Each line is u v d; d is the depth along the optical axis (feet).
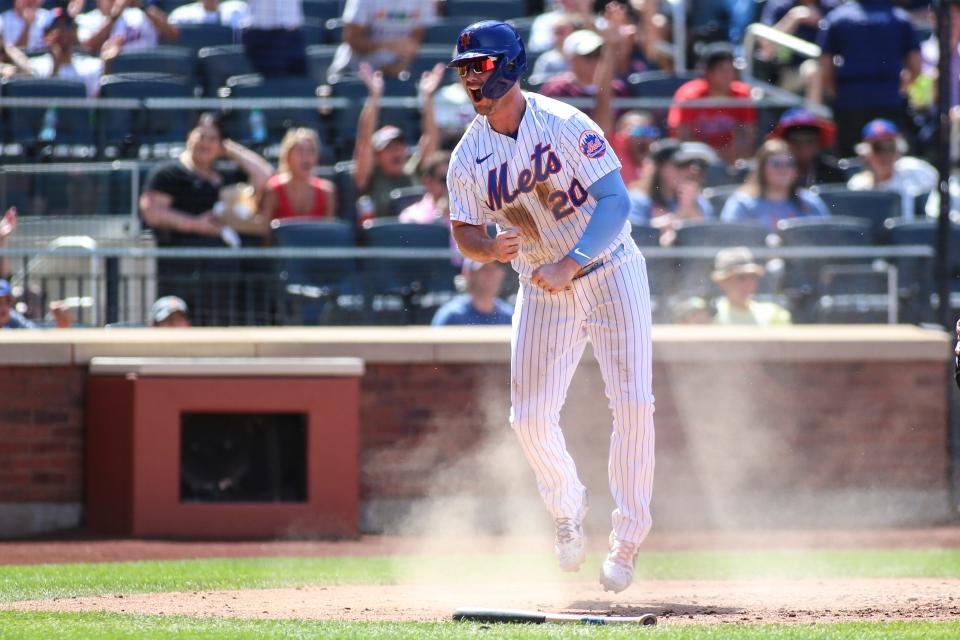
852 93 153.99
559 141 55.01
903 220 137.69
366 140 137.59
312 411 109.29
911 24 155.12
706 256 124.26
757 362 116.57
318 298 123.03
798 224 128.36
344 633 48.34
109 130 139.95
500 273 120.67
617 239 57.88
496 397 114.11
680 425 115.85
